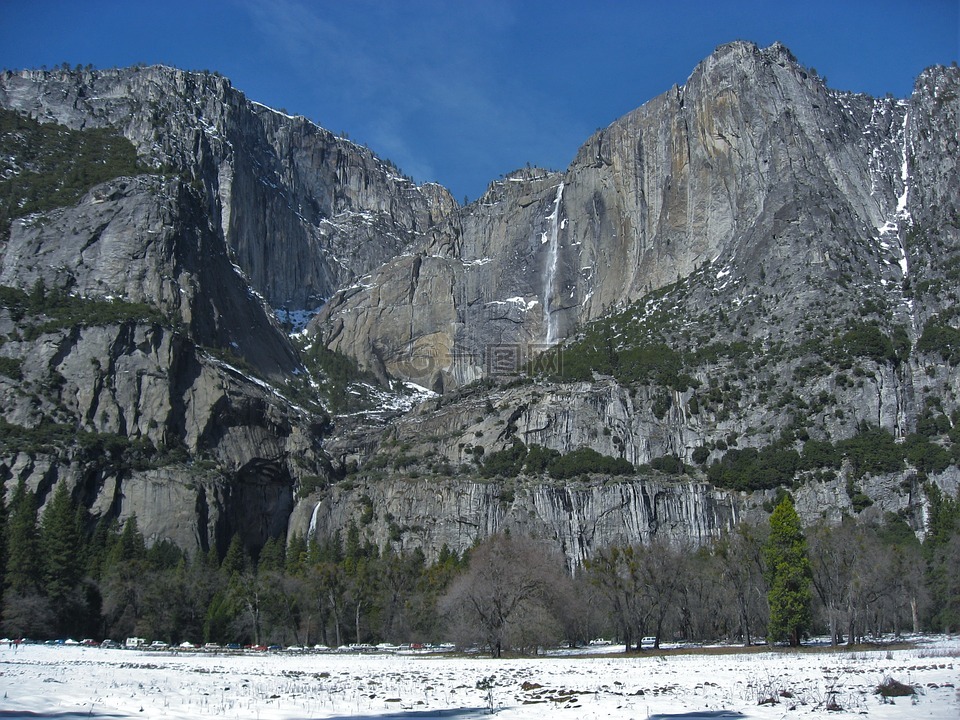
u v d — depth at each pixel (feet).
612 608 390.21
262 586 458.91
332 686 232.32
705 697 199.62
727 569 404.57
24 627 417.69
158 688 221.05
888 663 261.24
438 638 448.65
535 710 187.01
